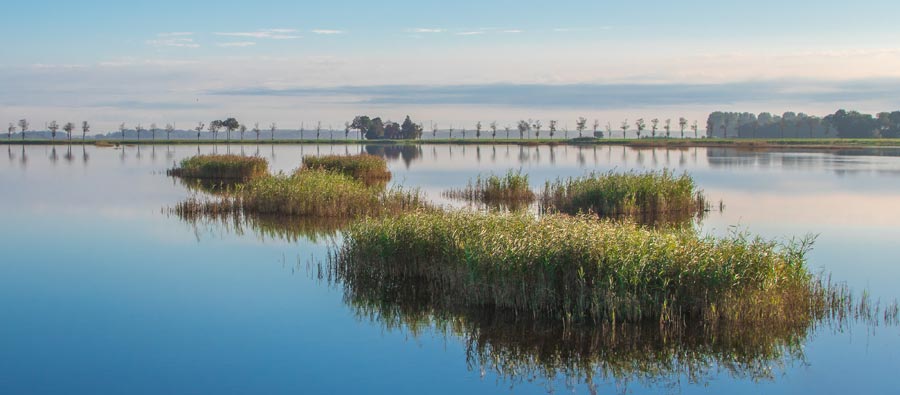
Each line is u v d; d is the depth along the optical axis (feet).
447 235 64.03
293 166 248.52
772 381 43.37
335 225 100.48
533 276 55.11
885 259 76.18
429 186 164.66
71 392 41.57
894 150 373.20
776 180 176.24
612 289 52.37
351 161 186.29
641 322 51.85
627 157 312.29
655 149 420.36
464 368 45.68
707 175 194.29
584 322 52.54
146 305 59.31
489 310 55.93
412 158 316.60
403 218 71.36
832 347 48.37
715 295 51.83
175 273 70.59
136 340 50.57
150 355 47.60
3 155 329.52
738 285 51.90
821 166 232.73
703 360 46.50
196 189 156.76
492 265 55.83
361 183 124.36
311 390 42.09
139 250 82.43
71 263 75.36
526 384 43.29
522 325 52.60
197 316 56.08
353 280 66.64
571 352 47.88
